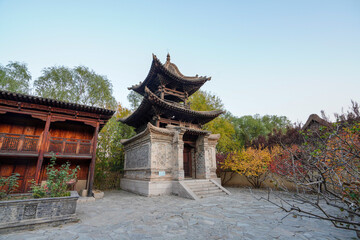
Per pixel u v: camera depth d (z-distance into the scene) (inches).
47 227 229.0
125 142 701.9
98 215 291.4
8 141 394.9
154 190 487.8
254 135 1364.4
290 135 697.6
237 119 1464.1
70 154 443.8
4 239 189.9
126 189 632.4
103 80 864.9
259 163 559.2
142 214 297.3
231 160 666.8
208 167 588.1
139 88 777.6
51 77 758.5
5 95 389.4
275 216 283.3
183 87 741.9
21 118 479.2
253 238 196.2
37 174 397.7
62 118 450.6
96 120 489.4
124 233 211.8
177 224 244.5
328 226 235.3
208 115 689.6
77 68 819.4
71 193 278.2
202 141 619.2
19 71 773.9
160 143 546.6
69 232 213.5
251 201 403.2
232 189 621.6
